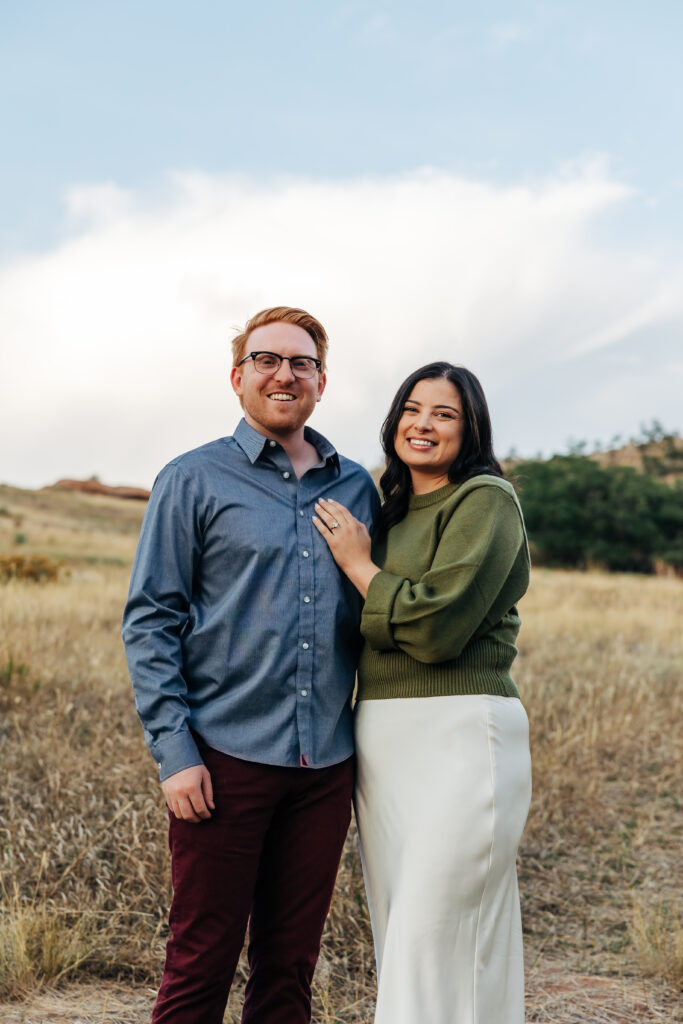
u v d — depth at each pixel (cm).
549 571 3192
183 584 237
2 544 2917
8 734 529
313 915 239
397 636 235
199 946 227
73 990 309
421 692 242
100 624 950
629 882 430
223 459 244
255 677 231
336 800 242
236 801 228
